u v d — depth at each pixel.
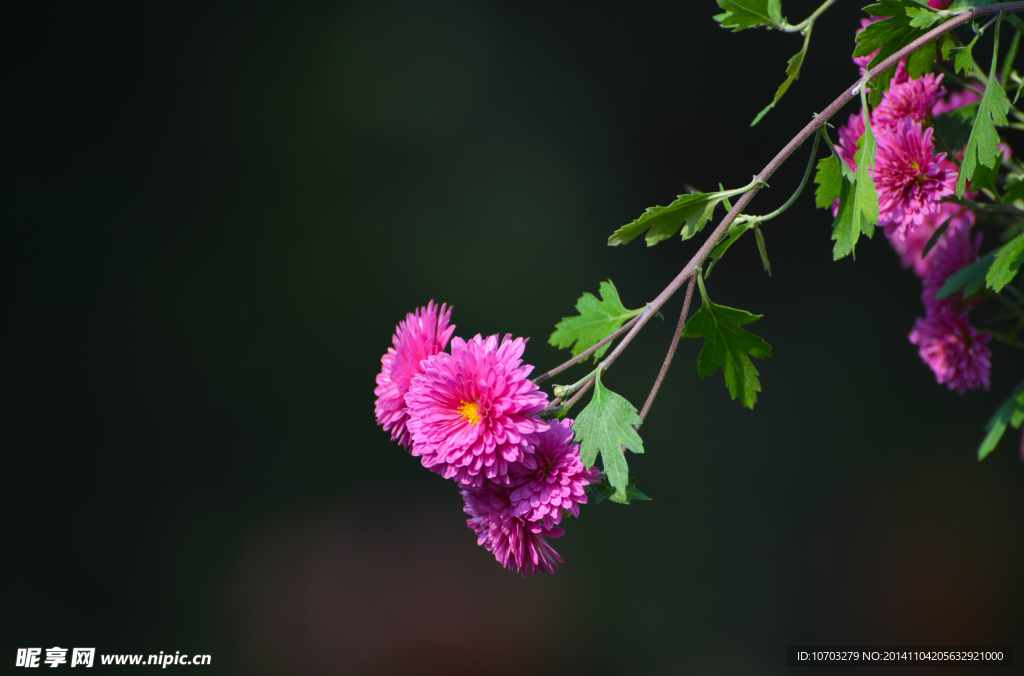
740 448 7.30
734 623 6.09
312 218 8.28
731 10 2.05
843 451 7.25
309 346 7.93
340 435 7.65
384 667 6.12
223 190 8.28
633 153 9.24
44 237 7.82
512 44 9.16
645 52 9.36
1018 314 2.11
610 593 6.23
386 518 7.04
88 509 7.23
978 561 6.02
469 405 2.02
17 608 6.50
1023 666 4.80
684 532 6.71
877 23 2.04
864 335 7.98
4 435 7.33
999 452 6.79
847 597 6.07
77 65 8.24
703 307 2.04
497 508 2.02
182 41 8.47
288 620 6.36
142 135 8.27
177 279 7.98
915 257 2.15
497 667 5.96
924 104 2.05
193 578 6.81
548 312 8.31
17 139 7.98
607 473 2.01
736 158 9.12
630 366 7.79
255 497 7.39
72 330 7.69
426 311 2.05
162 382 7.70
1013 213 2.06
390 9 8.84
